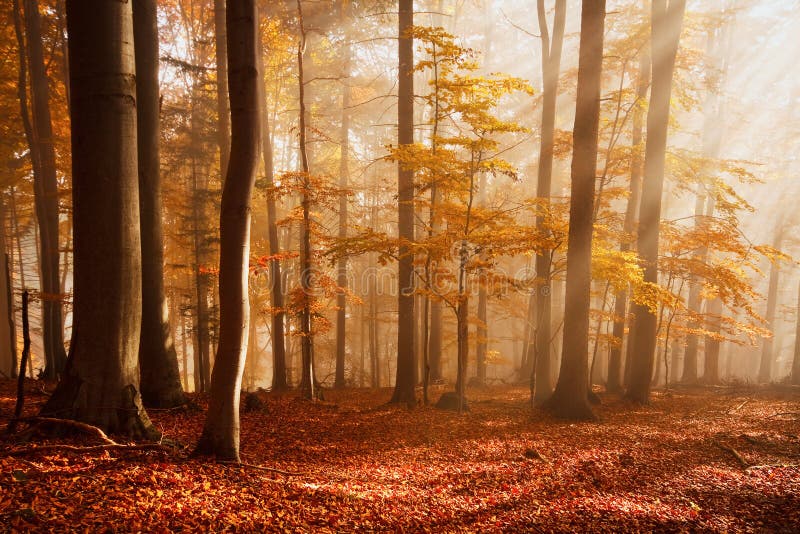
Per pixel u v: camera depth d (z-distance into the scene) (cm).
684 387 2178
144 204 1079
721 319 1922
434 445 1033
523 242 1320
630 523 631
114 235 727
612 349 1908
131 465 606
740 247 1541
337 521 572
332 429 1137
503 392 1955
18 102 2098
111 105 717
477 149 1226
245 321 675
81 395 718
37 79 1742
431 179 1302
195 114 2045
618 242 1816
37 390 1144
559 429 1195
